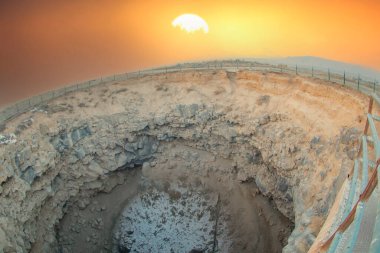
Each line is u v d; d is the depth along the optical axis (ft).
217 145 116.67
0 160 83.20
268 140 101.35
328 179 76.02
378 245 29.71
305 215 72.49
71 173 106.83
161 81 120.47
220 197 117.91
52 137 100.94
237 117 108.99
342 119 85.35
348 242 41.37
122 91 117.60
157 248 115.44
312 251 51.72
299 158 91.50
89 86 119.75
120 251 115.03
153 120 114.11
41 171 93.66
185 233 116.47
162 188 120.88
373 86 92.79
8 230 79.46
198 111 113.09
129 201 119.96
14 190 85.25
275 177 101.35
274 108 103.76
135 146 116.06
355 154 72.43
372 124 61.31
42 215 97.96
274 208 107.45
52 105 108.68
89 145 108.68
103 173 112.27
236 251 111.14
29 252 89.20
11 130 93.09
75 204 111.24
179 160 121.39
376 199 47.98
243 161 112.88
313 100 95.50
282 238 103.71
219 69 120.98
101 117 110.83
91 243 111.96
